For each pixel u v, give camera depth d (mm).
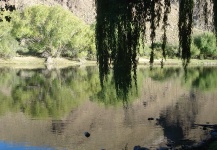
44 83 53281
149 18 13453
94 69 83500
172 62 108812
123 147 20047
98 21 13859
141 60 111188
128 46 13852
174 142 20672
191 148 19109
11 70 77312
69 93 42531
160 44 14195
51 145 20516
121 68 14055
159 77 65188
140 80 59719
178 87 49250
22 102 35625
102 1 13758
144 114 29297
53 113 29906
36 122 26359
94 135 22594
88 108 32125
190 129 24016
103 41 14109
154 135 22469
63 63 104188
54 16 101312
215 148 18219
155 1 13422
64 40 102875
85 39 104250
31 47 106250
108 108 32031
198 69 85125
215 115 28922
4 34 97250
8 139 21734
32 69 81125
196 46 111125
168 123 25812
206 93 42531
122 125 25203
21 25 99062
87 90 45312
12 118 27828
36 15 100500
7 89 45719
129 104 33844
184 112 30344
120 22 13500
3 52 98500
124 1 13492
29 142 21109
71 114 29469
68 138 22000
